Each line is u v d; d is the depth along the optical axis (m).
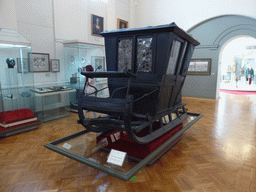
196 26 9.45
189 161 3.20
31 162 3.15
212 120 5.75
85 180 2.65
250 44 16.30
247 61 16.58
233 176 2.76
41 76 6.12
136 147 2.85
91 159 2.33
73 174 2.81
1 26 4.88
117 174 1.90
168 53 2.67
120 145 2.97
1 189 2.46
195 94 9.91
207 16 8.89
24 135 4.40
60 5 6.47
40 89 5.34
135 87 3.04
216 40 9.04
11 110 4.68
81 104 2.62
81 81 6.21
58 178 2.70
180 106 3.91
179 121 3.84
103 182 2.61
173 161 3.19
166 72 2.91
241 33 8.40
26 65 4.86
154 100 2.90
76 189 2.45
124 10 9.75
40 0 5.88
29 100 5.10
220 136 4.41
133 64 3.01
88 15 7.57
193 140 4.15
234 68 16.78
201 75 9.64
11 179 2.67
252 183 2.58
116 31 3.04
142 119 2.89
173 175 2.78
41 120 5.52
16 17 5.31
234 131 4.76
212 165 3.07
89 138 3.12
